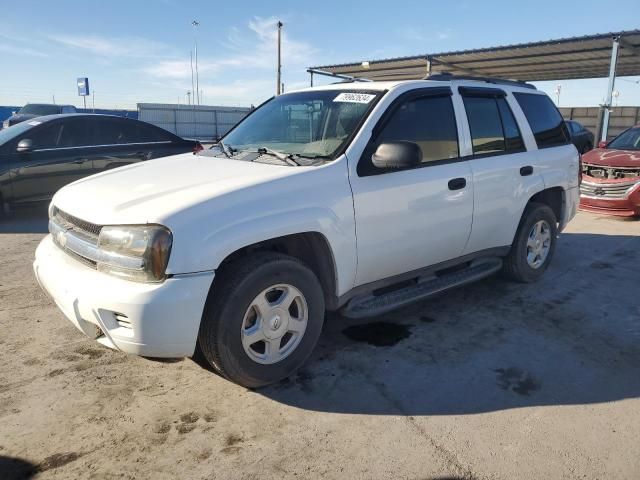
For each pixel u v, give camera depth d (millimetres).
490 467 2467
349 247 3322
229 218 2781
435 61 20188
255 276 2885
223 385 3186
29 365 3402
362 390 3137
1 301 4504
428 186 3738
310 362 3488
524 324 4121
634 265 5734
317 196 3143
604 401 3043
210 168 3449
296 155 3486
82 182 3518
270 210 2932
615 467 2471
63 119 8195
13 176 7613
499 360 3527
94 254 2814
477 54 18609
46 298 4594
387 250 3570
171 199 2812
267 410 2924
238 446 2611
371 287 3637
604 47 17016
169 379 3252
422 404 2996
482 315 4293
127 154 8711
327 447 2605
